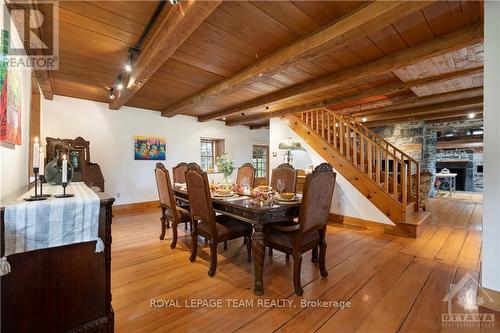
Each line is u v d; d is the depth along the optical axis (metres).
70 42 2.48
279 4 1.88
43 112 4.43
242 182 3.66
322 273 2.35
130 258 2.82
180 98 4.79
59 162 2.03
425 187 4.98
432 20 2.09
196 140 6.80
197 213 2.57
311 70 3.17
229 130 7.63
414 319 1.73
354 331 1.61
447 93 4.22
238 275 2.41
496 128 1.87
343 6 1.89
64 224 1.28
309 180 1.99
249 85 3.53
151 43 2.39
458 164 9.62
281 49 2.58
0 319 1.13
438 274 2.41
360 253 2.97
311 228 2.14
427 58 2.48
